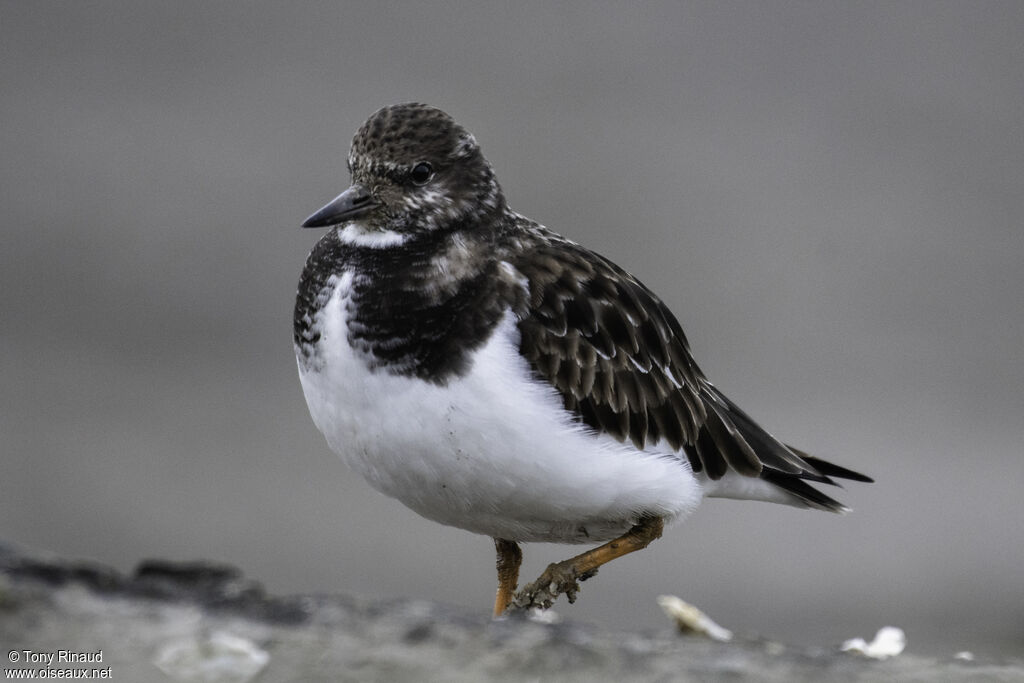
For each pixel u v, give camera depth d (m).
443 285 6.64
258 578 13.27
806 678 5.45
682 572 13.67
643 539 7.16
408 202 6.86
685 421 7.32
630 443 7.08
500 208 7.10
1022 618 12.93
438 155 6.91
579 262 7.10
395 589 13.22
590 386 6.90
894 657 5.89
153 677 5.11
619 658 5.51
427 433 6.57
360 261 6.75
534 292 6.78
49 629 5.35
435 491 6.79
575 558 7.12
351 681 5.19
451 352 6.56
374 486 7.07
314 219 6.85
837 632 12.56
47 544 13.79
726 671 5.45
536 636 5.59
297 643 5.42
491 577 13.56
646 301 7.44
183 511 14.49
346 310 6.63
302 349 6.85
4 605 5.43
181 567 5.91
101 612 5.52
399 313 6.57
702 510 14.73
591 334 6.94
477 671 5.32
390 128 6.90
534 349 6.72
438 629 5.58
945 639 11.96
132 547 13.81
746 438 7.64
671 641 5.79
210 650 5.28
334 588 13.16
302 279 6.94
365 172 6.92
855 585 13.65
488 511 6.89
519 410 6.55
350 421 6.71
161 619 5.51
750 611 13.12
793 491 7.80
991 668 5.68
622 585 13.39
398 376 6.55
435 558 13.85
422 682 5.21
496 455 6.59
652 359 7.23
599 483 6.82
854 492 15.27
